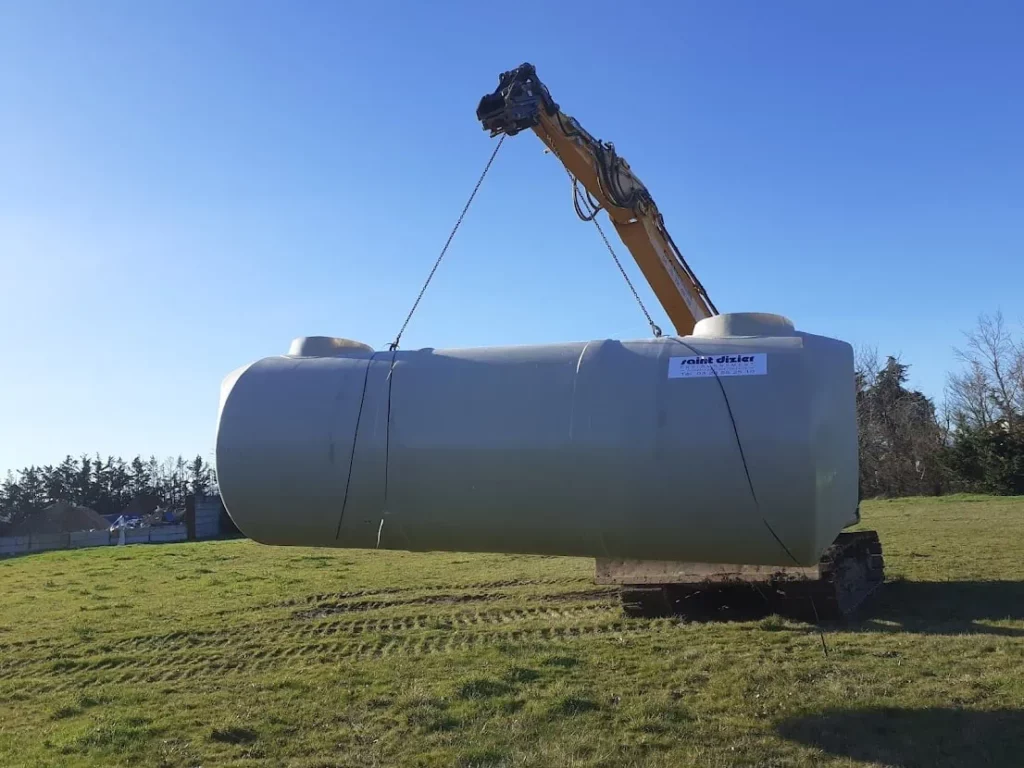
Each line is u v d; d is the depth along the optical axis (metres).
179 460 85.31
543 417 3.62
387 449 3.79
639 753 4.72
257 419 3.98
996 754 4.48
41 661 7.79
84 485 83.62
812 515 3.36
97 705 6.26
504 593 10.32
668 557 3.71
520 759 4.71
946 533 14.77
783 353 3.52
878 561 9.62
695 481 3.41
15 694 6.71
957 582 9.72
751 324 3.78
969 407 35.06
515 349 3.89
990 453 30.03
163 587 12.27
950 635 6.95
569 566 12.42
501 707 5.60
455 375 3.84
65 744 5.29
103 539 40.09
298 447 3.89
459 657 6.96
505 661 6.73
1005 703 5.20
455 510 3.75
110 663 7.58
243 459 3.96
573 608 9.12
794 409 3.38
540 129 6.91
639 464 3.47
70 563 16.69
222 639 8.37
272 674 6.86
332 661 7.21
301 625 8.90
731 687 5.77
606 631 7.81
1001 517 17.80
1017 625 7.28
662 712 5.33
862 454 36.12
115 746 5.25
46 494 83.00
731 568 7.84
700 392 3.48
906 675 5.84
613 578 8.32
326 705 5.86
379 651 7.51
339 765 4.79
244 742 5.21
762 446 3.35
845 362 3.76
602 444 3.51
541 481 3.59
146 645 8.27
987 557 11.52
